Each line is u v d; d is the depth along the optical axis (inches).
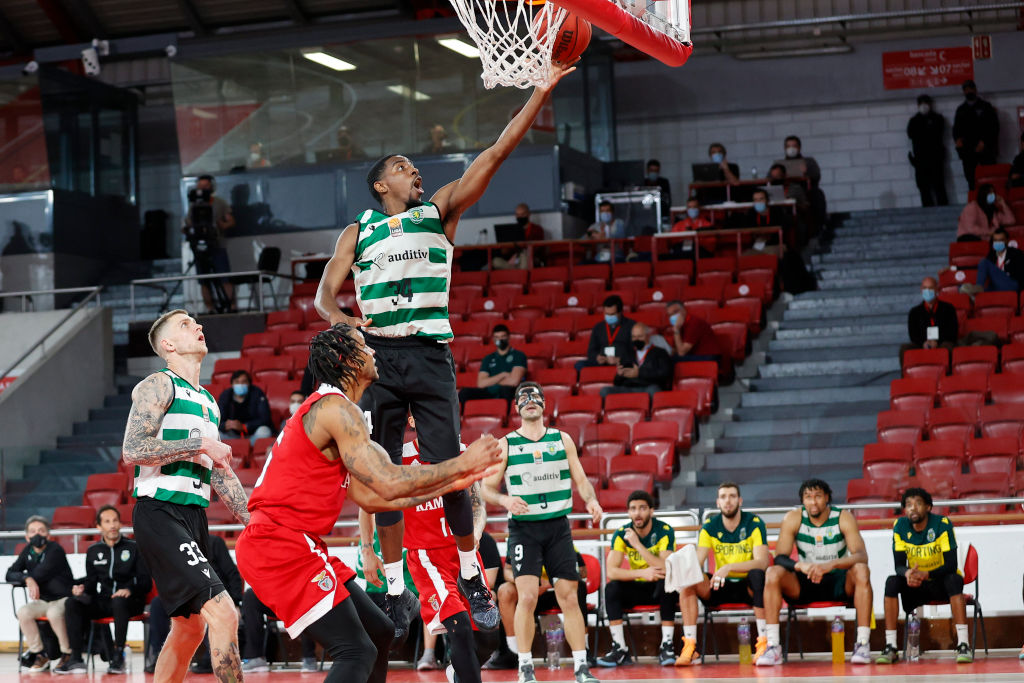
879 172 872.3
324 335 177.9
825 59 880.9
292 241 805.2
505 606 373.1
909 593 362.3
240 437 576.1
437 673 365.4
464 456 169.5
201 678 378.9
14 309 816.3
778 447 516.1
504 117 776.9
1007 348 542.0
